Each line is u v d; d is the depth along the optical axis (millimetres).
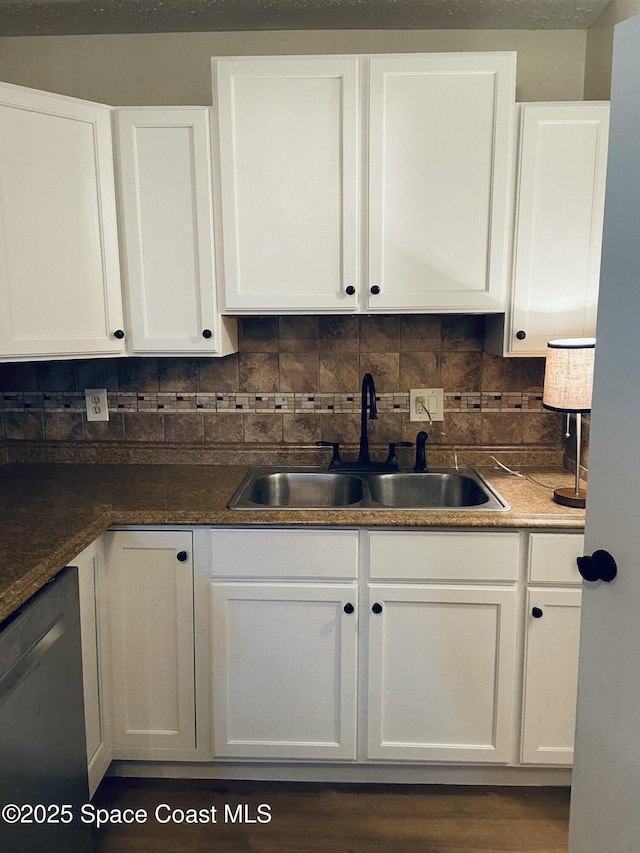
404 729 1942
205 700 1946
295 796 1971
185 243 2020
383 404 2393
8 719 1210
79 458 2420
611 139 1159
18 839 1246
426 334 2354
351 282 2010
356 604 1885
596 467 1249
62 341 1943
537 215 1993
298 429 2410
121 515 1833
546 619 1860
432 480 2281
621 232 1136
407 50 2262
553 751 1923
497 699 1906
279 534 1855
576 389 1859
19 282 1849
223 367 2393
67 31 2248
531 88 2271
